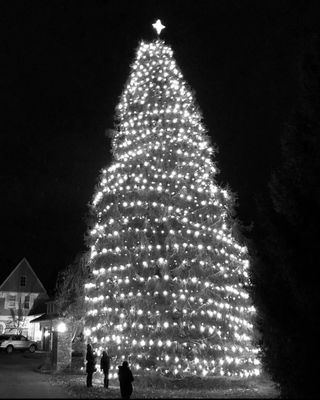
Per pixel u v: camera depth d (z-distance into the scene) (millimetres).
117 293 20047
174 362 18422
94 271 21031
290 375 13328
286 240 13977
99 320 20188
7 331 57094
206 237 20922
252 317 19688
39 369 25531
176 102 23000
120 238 20656
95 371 20078
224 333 19812
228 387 17500
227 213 22406
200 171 22484
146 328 19062
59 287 41375
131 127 23094
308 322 13016
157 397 14734
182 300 19219
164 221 20688
